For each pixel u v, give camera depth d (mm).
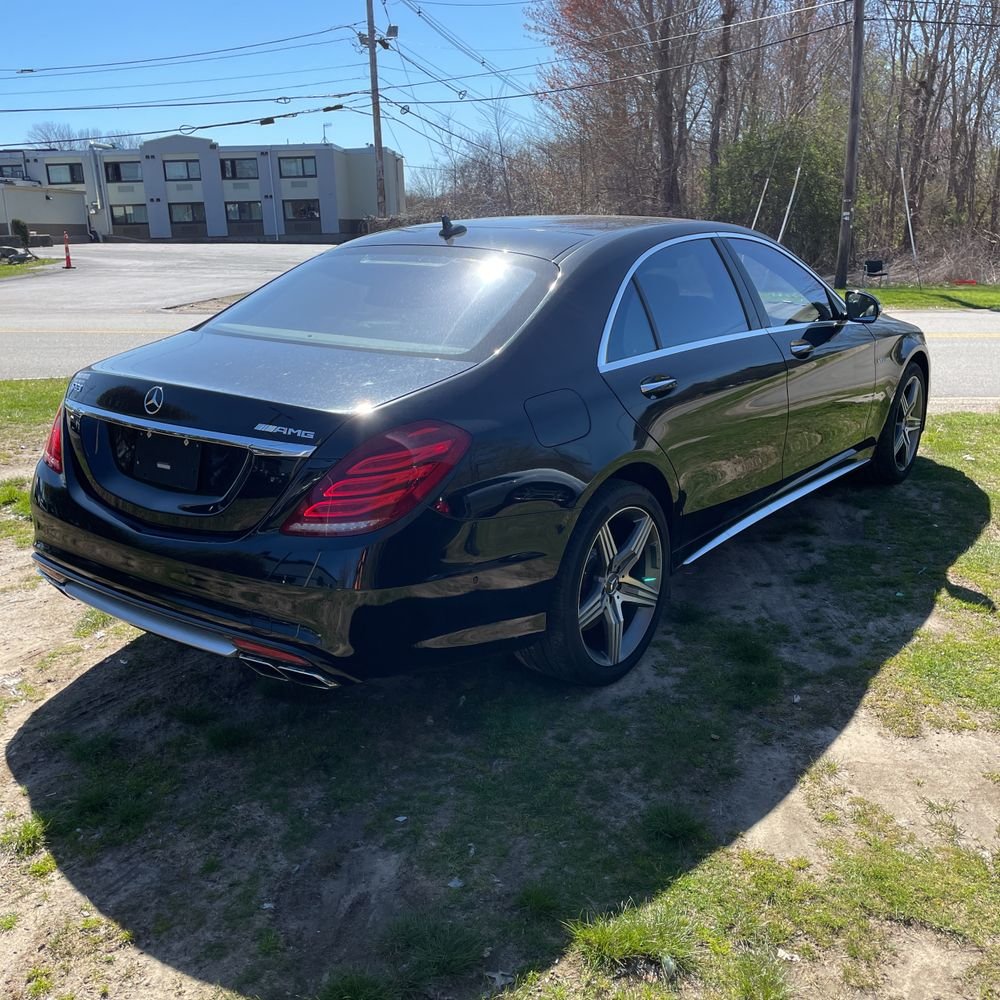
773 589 4410
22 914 2457
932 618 4094
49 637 3957
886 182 33969
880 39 33562
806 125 29328
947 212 33750
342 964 2309
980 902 2496
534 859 2656
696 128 35406
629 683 3598
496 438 2918
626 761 3105
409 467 2711
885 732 3254
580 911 2453
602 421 3289
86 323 16469
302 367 3053
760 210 29047
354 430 2691
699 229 4270
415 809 2877
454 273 3588
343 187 71125
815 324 4773
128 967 2295
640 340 3643
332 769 3082
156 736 3254
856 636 3938
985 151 34969
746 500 4289
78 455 3209
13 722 3324
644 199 34781
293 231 70188
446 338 3221
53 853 2684
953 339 13492
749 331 4273
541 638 3248
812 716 3355
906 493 5754
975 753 3137
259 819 2832
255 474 2736
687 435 3719
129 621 3078
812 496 5723
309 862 2654
